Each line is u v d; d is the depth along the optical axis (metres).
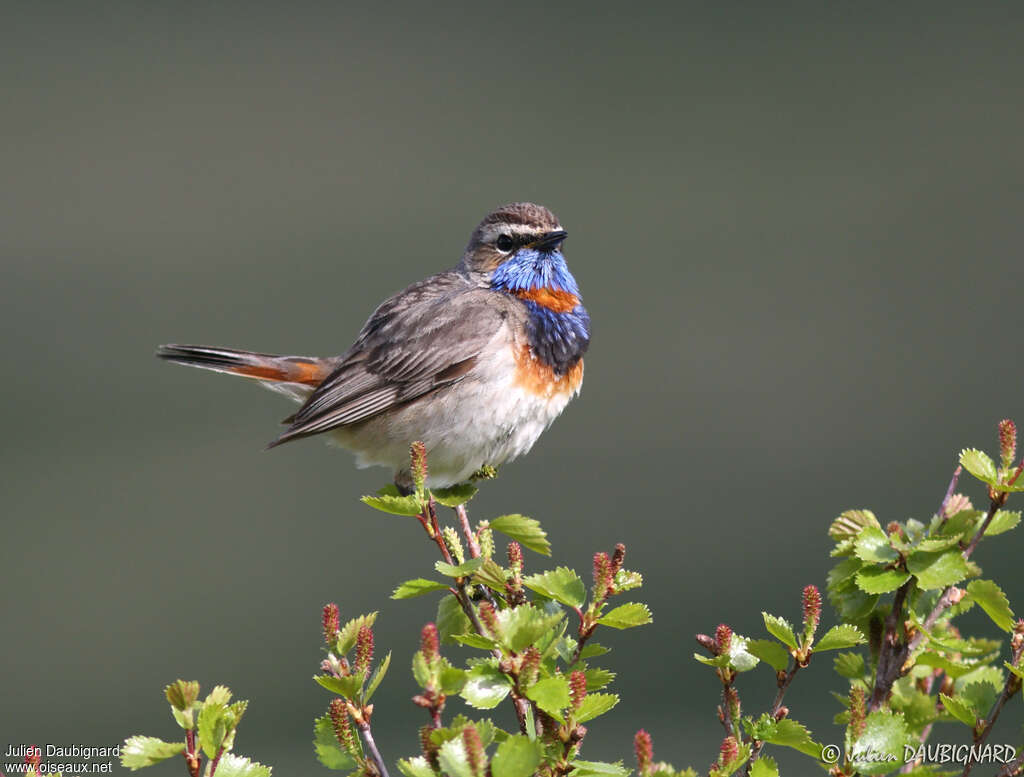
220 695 6.19
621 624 6.20
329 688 6.07
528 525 7.11
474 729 5.02
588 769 5.59
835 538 7.01
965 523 6.75
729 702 6.45
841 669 7.00
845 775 5.96
